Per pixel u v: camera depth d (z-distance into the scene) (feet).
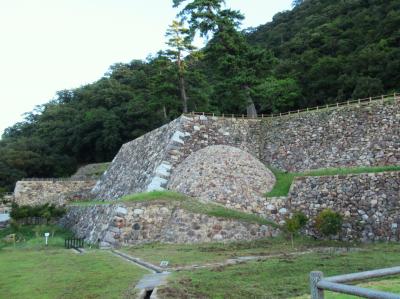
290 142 94.22
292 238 66.44
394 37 153.28
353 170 74.38
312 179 74.79
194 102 130.52
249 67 116.57
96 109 211.41
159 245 66.13
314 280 14.78
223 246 63.00
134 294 30.60
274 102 147.13
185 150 90.94
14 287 36.99
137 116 197.36
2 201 142.72
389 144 76.89
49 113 238.27
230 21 114.93
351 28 182.29
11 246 77.97
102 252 60.29
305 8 261.24
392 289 26.84
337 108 89.76
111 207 75.25
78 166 209.46
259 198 78.48
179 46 121.60
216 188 78.95
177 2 118.21
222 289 31.71
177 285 32.71
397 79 140.87
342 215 67.82
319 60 162.30
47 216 112.98
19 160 187.42
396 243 59.21
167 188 84.28
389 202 63.41
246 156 88.28
